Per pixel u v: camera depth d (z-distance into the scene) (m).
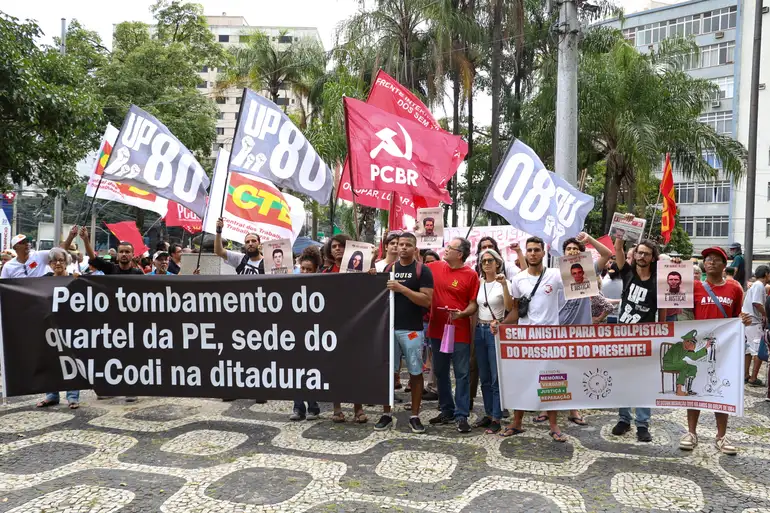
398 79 21.62
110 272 7.22
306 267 6.39
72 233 6.77
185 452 5.05
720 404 5.08
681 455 5.09
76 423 5.89
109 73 25.47
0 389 6.93
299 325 5.59
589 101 18.05
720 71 41.09
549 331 5.39
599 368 5.39
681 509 4.01
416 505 4.05
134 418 6.08
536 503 4.09
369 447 5.24
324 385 5.54
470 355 5.97
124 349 5.86
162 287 5.79
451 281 5.75
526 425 6.01
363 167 6.88
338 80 23.05
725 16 40.81
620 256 5.71
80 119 10.96
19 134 10.51
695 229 42.62
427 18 21.02
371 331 5.46
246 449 5.15
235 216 7.98
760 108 39.84
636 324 5.36
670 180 10.12
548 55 22.52
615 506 4.05
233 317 5.70
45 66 11.90
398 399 7.10
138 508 3.95
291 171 7.06
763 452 5.19
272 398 5.63
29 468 4.65
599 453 5.13
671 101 18.88
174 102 26.08
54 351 5.94
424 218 7.46
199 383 5.76
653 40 43.72
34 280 5.95
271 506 4.01
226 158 7.76
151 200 8.65
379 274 5.45
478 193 23.33
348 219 23.62
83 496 4.12
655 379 5.34
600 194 29.97
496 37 21.00
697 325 5.23
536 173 6.92
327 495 4.20
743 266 12.00
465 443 5.38
